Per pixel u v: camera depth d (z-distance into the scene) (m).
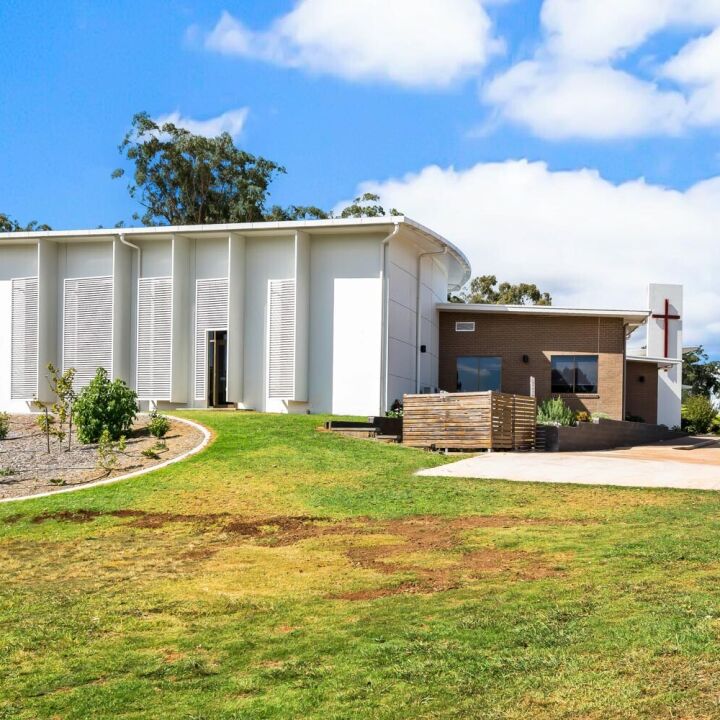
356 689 5.23
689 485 13.43
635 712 4.48
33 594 8.30
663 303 41.59
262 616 7.14
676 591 6.70
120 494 13.55
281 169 49.16
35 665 6.24
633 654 5.30
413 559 8.87
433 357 28.66
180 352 25.66
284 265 24.86
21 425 21.94
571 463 16.42
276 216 48.84
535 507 11.67
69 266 27.02
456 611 6.72
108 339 26.31
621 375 28.19
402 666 5.55
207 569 9.05
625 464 16.36
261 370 24.98
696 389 77.38
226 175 48.03
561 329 28.64
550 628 6.02
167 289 25.80
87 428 18.78
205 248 25.75
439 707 4.84
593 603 6.56
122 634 6.88
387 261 23.91
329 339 24.41
